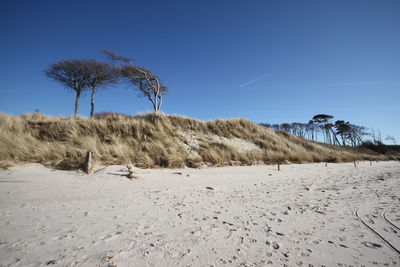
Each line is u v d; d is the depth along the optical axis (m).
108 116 11.09
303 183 4.93
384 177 6.16
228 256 1.50
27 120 8.41
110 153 6.57
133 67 16.14
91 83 17.25
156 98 17.77
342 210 2.71
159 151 7.38
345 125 42.19
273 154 10.34
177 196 3.45
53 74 16.08
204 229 2.03
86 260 1.39
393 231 2.00
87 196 3.21
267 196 3.54
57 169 4.94
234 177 5.66
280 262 1.43
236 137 12.46
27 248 1.54
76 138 7.16
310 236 1.88
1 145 5.39
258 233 1.94
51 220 2.18
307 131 55.44
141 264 1.37
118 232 1.91
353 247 1.67
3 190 3.21
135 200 3.10
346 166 10.13
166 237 1.82
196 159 7.61
